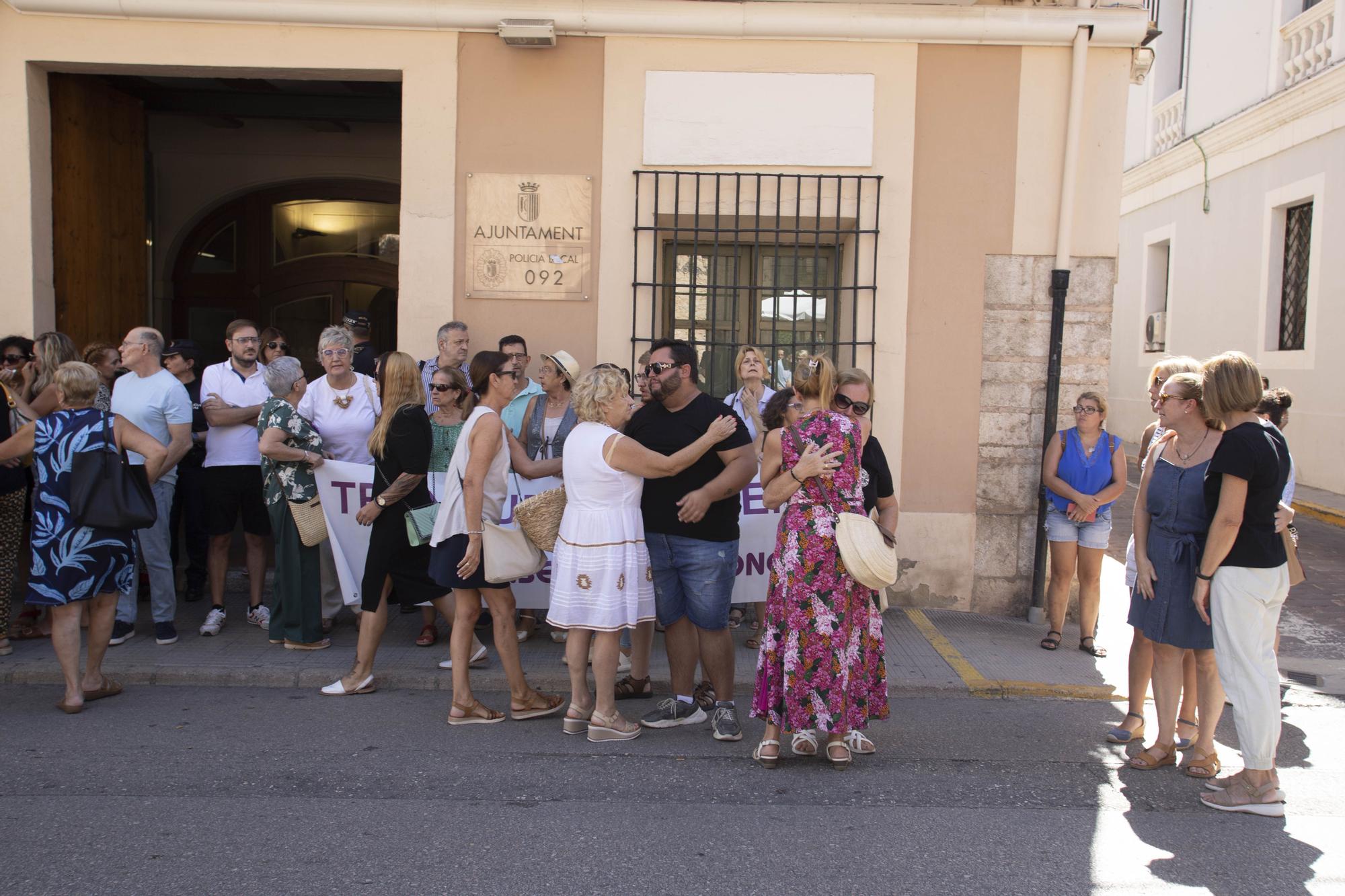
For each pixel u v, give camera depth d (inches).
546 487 251.3
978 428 289.1
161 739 194.9
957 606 292.7
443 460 238.4
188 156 410.6
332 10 279.6
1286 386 550.6
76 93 309.1
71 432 205.0
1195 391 179.3
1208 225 645.9
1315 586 343.9
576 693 200.7
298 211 424.5
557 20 279.6
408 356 219.1
